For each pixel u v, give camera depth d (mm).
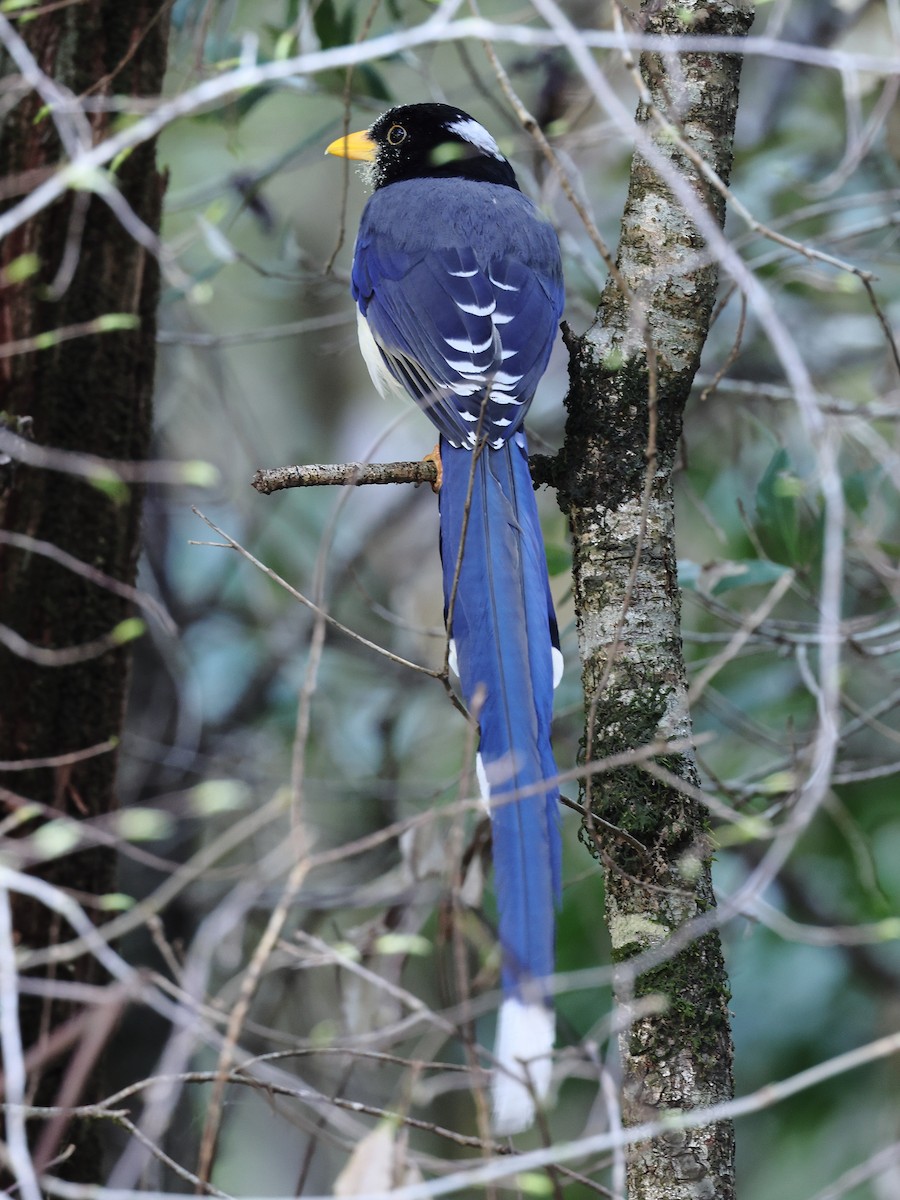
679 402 7496
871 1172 6414
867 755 12953
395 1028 7734
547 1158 5434
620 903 6902
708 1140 6500
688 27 7570
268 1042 11766
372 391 17469
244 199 12594
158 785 13539
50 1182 6566
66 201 9500
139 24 9727
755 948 12711
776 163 13195
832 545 5949
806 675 10234
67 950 6582
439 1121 12047
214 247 11969
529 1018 5953
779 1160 12328
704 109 7590
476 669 7527
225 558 15156
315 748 14328
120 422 9797
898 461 10375
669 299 7496
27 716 9375
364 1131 7203
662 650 7184
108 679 9656
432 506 16312
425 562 16297
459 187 10461
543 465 7965
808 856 12750
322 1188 12859
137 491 9836
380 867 13398
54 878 9180
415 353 9586
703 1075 6598
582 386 7562
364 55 6586
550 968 6227
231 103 11578
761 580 10531
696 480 13367
